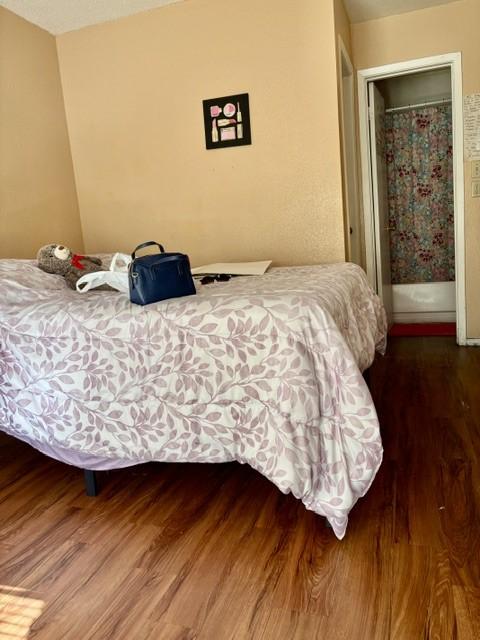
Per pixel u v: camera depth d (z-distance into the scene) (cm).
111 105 328
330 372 147
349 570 134
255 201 312
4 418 190
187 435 162
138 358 165
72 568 143
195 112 313
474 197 347
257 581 132
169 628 118
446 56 338
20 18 297
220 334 155
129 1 296
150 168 328
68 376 174
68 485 195
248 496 177
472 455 195
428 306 455
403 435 220
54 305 184
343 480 142
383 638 111
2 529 166
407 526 152
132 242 341
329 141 291
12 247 288
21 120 296
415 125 448
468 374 297
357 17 344
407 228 466
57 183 327
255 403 152
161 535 157
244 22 295
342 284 203
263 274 252
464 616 115
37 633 120
